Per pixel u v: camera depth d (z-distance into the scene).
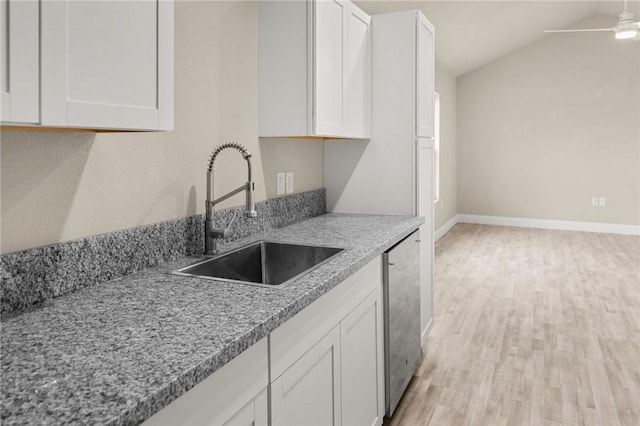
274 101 2.07
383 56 2.52
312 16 1.97
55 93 0.85
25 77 0.80
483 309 3.48
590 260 4.95
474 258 5.12
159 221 1.56
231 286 1.27
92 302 1.14
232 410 0.94
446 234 6.56
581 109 6.61
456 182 7.38
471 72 7.18
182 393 0.77
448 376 2.46
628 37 4.01
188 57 1.68
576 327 3.10
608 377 2.42
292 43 2.02
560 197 6.83
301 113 2.02
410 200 2.51
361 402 1.69
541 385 2.35
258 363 1.03
